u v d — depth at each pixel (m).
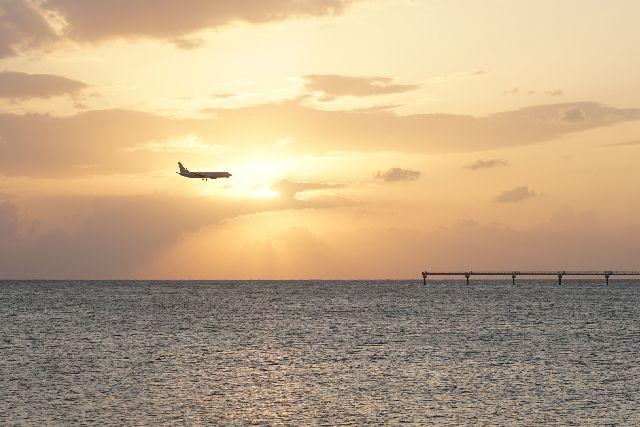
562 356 105.06
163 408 68.56
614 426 61.97
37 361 99.81
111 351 112.19
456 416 65.38
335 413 66.69
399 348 116.44
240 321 175.50
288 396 74.38
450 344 122.12
